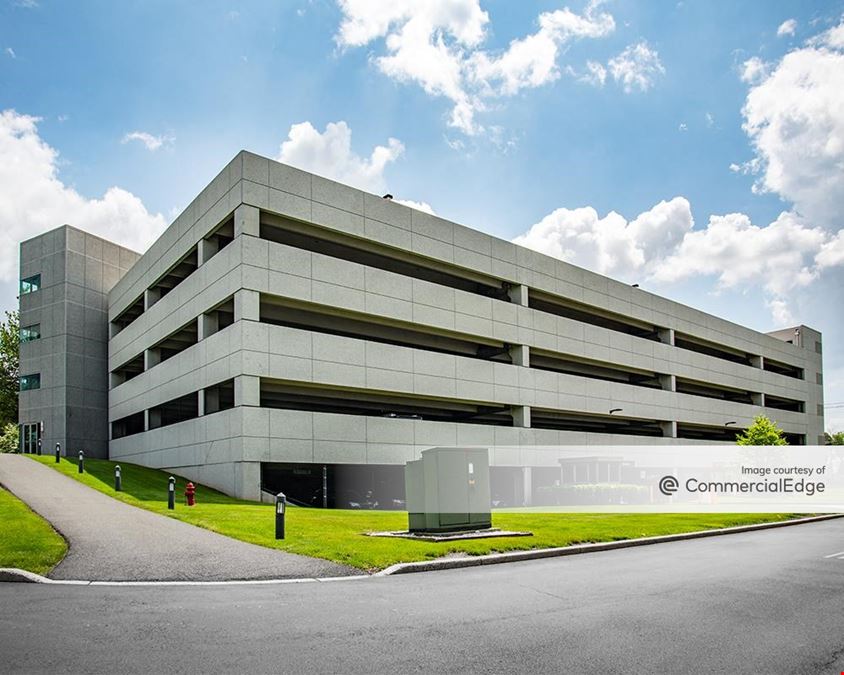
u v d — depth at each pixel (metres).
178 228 38.25
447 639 7.44
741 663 6.68
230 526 17.28
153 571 11.67
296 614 8.62
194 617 8.38
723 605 9.41
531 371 43.72
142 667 6.36
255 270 31.20
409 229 37.75
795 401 74.94
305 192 33.47
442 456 17.09
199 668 6.34
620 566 13.55
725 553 16.02
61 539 14.38
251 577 11.46
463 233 40.75
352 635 7.58
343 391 35.81
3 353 62.44
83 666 6.37
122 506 21.62
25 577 10.87
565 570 12.95
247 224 31.25
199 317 34.94
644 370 53.66
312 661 6.58
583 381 47.47
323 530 17.28
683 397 56.69
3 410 61.97
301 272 32.78
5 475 29.33
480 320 40.88
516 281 43.72
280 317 34.03
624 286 52.50
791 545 17.98
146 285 43.16
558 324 46.09
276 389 34.25
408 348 36.88
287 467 35.09
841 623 8.39
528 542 15.95
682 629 7.99
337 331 36.31
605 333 49.88
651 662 6.67
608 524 21.22
